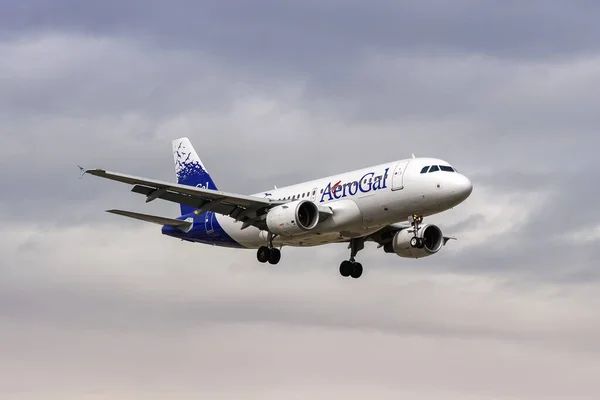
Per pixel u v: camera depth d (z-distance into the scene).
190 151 197.62
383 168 156.88
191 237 185.50
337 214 157.62
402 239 170.75
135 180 151.12
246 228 174.12
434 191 149.50
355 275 174.12
